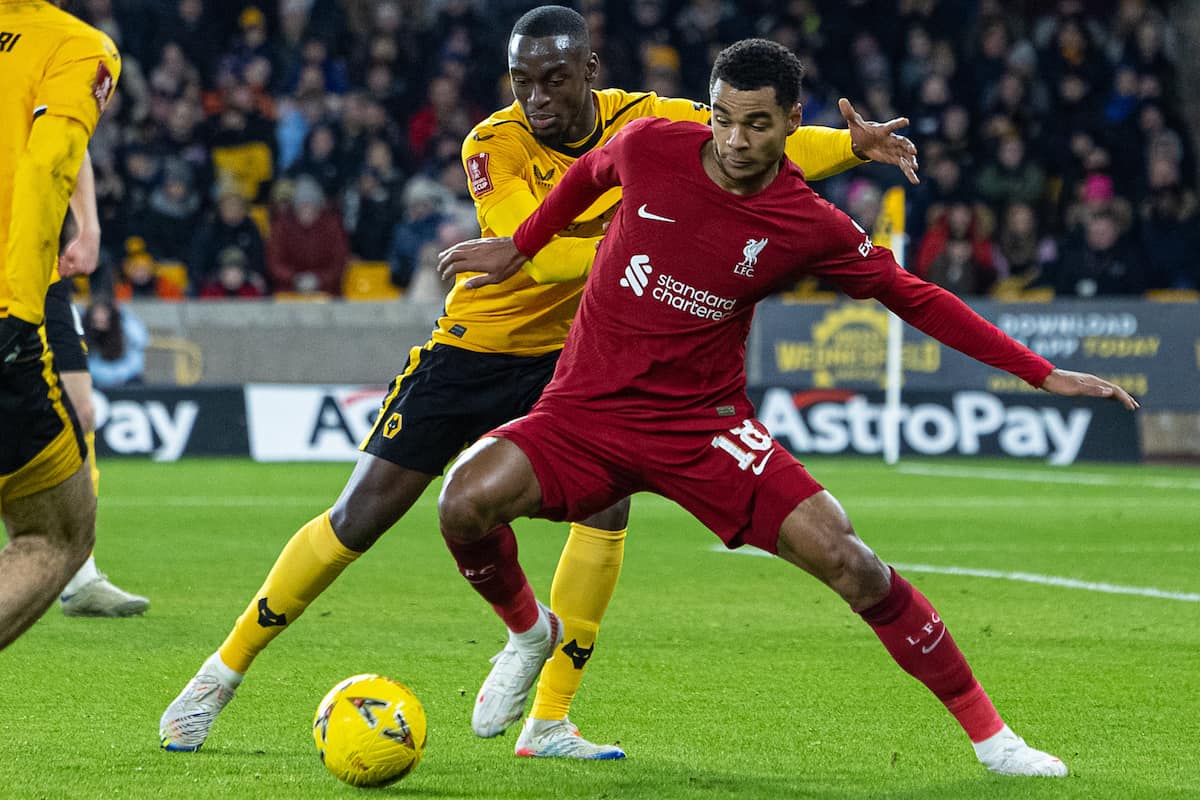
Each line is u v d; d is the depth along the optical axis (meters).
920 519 36.81
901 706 17.38
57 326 22.22
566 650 15.33
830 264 13.86
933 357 53.88
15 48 12.70
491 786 13.78
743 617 23.39
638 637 21.62
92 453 22.77
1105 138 61.19
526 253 14.79
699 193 13.66
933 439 53.12
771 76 13.04
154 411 50.66
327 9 64.44
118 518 35.31
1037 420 53.16
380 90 61.44
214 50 62.50
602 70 61.12
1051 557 30.59
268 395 51.25
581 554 15.41
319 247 55.53
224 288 54.66
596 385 14.00
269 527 34.06
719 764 14.77
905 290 13.97
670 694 17.98
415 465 15.67
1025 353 13.95
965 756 15.09
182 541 31.55
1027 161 59.44
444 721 16.64
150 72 61.78
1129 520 36.88
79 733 15.52
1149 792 13.62
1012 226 57.66
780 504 13.69
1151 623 23.12
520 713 15.13
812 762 14.84
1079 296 55.84
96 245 19.53
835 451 52.66
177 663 19.17
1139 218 59.31
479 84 62.62
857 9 63.75
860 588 13.70
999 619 23.42
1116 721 16.72
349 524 15.24
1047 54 62.69
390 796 13.32
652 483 14.17
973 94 62.09
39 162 12.39
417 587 25.98
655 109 16.50
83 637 20.83
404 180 57.84
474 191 15.85
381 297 56.72
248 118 59.03
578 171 14.40
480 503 13.73
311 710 16.80
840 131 15.64
